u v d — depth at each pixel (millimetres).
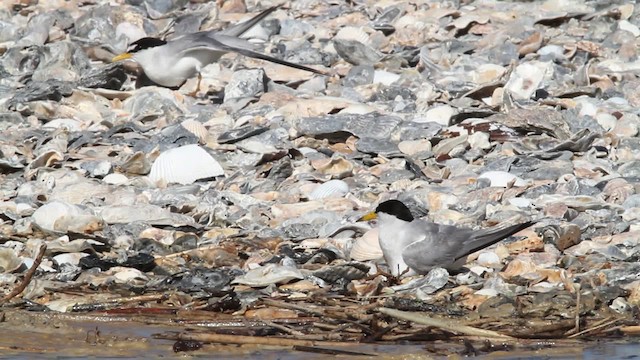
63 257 12406
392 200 12266
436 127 16797
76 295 11523
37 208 14031
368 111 17562
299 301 11344
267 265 11977
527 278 11906
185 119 17641
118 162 16000
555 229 12930
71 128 17297
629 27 21594
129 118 17797
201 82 19234
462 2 23109
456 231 12008
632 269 12109
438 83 18969
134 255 12461
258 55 18297
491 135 16797
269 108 17922
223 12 23016
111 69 19000
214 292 11375
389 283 11906
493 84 18328
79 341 10430
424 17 21984
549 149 16281
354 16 22281
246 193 15016
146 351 10180
